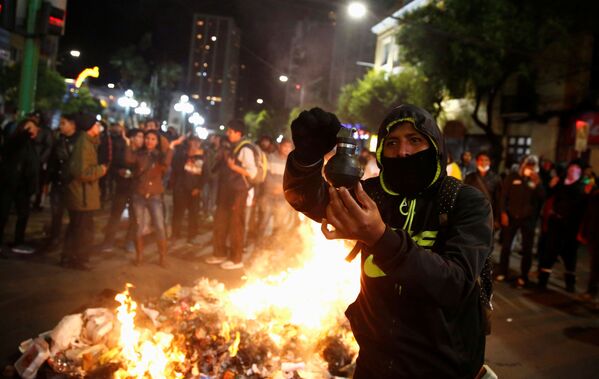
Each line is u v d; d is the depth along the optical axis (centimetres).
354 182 143
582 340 573
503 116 2445
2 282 589
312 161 161
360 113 2875
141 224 719
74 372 349
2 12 1045
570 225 796
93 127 659
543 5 2086
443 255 151
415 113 166
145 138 709
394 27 3500
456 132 2738
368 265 163
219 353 370
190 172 916
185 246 892
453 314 158
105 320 386
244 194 749
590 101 2094
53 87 3862
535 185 812
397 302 158
